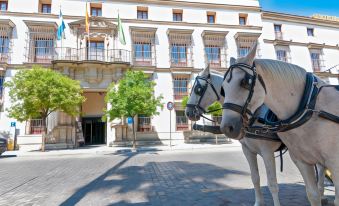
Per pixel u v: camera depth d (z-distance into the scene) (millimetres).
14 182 7598
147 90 19172
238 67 2404
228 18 28469
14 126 20969
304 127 2434
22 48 22875
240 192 5504
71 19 24391
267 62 2541
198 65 26422
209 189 5898
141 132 23516
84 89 22578
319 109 2424
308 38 31219
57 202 5246
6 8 23734
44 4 24672
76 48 23609
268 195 5117
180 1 27156
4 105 21516
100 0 25266
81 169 9945
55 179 7918
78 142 22641
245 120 2389
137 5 26109
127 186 6578
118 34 24594
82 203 5109
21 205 5094
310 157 2533
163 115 24375
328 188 5617
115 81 22969
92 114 25578
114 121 22812
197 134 24578
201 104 4605
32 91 17797
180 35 26359
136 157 13969
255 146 3727
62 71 22312
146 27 25250
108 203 5059
